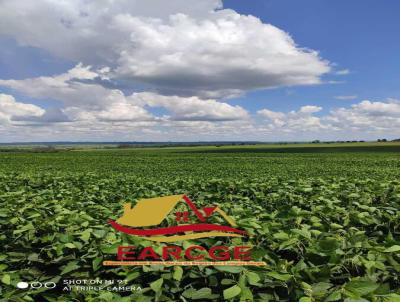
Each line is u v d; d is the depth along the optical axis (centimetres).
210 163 5359
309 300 317
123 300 357
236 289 336
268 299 352
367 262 377
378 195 801
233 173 2850
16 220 559
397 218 575
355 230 531
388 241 421
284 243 421
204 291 375
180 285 402
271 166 4247
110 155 8694
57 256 473
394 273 371
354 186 953
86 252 474
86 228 536
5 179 1439
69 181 1327
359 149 10412
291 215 559
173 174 2928
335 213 610
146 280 426
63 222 554
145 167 4406
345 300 307
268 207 800
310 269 374
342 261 393
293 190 901
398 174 2203
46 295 388
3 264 430
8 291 390
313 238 454
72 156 8144
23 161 6225
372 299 312
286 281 357
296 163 5172
